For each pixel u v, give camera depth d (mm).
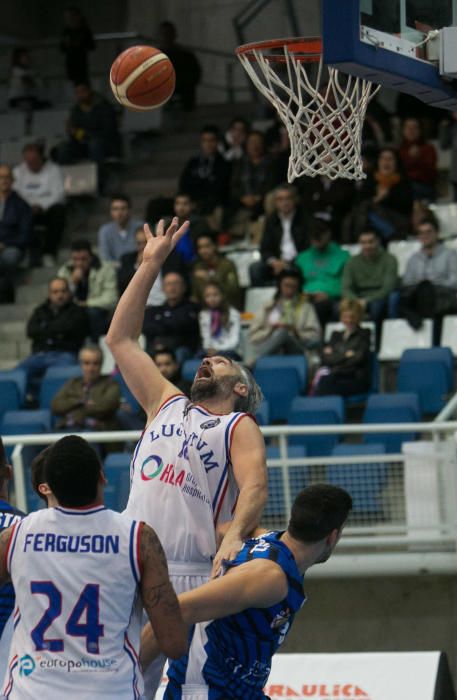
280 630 9047
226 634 9109
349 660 13312
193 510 9766
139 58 11062
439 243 26797
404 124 31438
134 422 23062
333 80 11375
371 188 29469
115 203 30438
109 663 8312
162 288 27469
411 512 18781
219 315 25906
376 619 19875
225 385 10141
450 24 11102
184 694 9344
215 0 43312
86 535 8359
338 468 19016
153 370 10453
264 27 42188
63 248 34062
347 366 23812
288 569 8820
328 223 28938
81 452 8445
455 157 31188
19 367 26562
